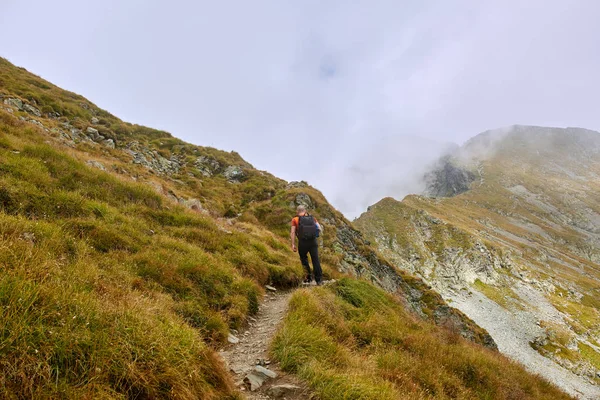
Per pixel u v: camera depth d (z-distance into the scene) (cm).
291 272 1404
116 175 1647
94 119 3566
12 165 1030
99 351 358
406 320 1267
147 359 389
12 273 393
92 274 553
